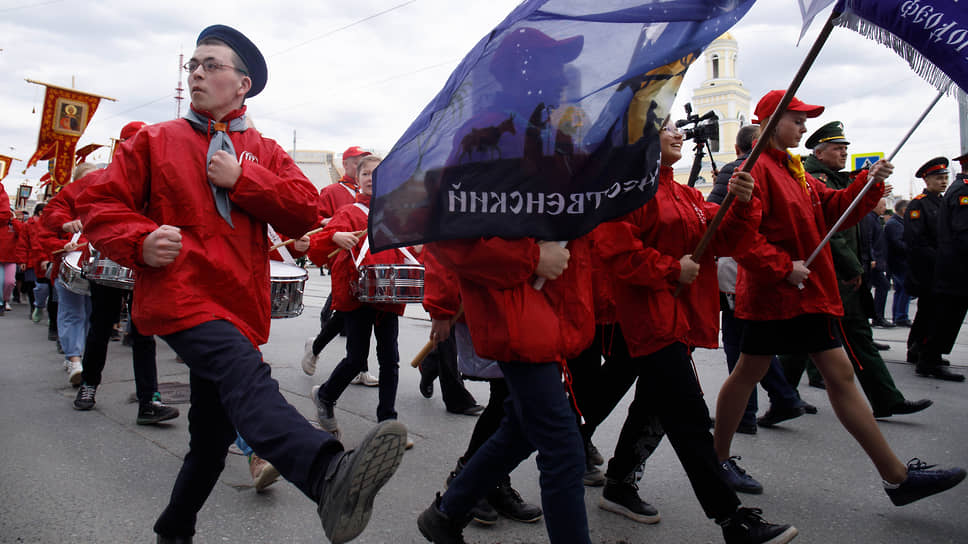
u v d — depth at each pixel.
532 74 2.02
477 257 1.94
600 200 2.05
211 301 2.11
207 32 2.39
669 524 2.83
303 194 2.33
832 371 3.00
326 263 4.09
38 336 8.30
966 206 5.59
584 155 2.03
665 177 2.73
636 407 2.88
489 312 2.00
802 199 3.15
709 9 2.14
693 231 2.66
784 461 3.64
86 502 2.96
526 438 2.20
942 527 2.76
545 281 2.06
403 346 7.60
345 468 1.63
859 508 2.98
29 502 2.94
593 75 2.05
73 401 4.82
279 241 3.60
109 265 3.32
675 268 2.47
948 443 3.91
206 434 2.09
